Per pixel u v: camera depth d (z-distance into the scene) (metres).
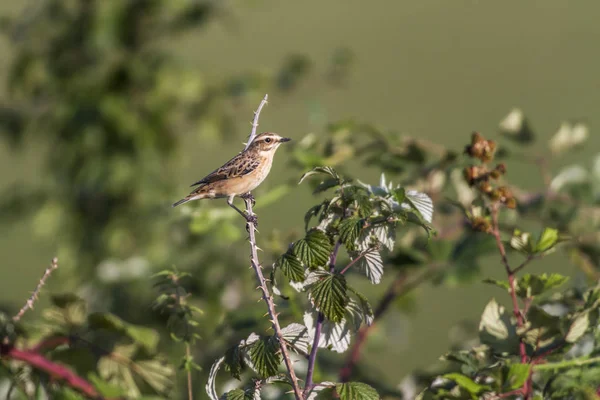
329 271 5.73
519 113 9.41
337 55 14.91
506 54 40.06
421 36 41.38
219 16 14.03
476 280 8.02
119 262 11.83
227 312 8.91
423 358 21.25
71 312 6.59
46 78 13.39
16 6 34.22
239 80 13.90
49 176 13.64
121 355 6.54
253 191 9.73
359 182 6.04
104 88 13.22
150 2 13.38
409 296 10.49
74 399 5.84
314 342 5.57
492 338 6.14
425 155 9.41
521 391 5.73
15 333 6.42
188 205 8.95
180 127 13.98
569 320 6.00
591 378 5.78
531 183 21.52
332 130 9.27
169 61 13.46
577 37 42.00
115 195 13.34
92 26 13.13
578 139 9.55
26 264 26.44
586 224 9.12
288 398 7.24
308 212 5.99
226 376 8.77
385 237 5.79
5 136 13.77
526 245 6.21
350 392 5.39
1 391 7.25
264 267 8.44
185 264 11.23
